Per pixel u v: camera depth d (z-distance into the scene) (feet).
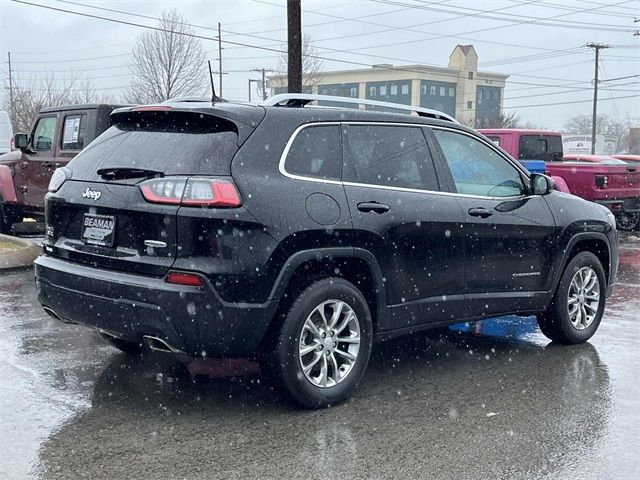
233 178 14.48
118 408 15.49
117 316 14.74
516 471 12.94
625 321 24.99
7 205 39.01
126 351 19.17
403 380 18.03
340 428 14.73
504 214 19.36
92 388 16.67
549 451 13.82
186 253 14.14
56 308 16.14
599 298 22.25
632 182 48.75
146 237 14.56
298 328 15.10
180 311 14.03
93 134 33.27
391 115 17.75
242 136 14.98
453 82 323.37
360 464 13.07
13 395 16.14
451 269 18.15
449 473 12.80
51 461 12.93
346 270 16.56
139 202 14.62
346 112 16.81
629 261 40.68
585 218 21.57
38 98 136.56
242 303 14.37
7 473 12.44
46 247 16.98
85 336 21.03
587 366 19.51
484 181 19.40
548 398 16.81
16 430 14.24
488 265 19.03
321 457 13.33
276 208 14.78
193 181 14.29
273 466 12.91
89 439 13.89
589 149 193.47
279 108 15.89
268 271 14.56
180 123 15.72
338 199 15.84
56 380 17.19
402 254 16.96
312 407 15.64
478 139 19.62
